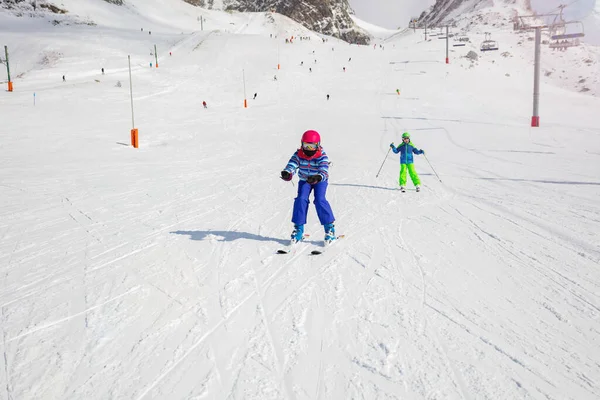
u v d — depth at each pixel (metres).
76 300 3.31
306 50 83.06
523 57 104.31
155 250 4.61
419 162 12.47
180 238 5.09
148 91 46.06
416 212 6.38
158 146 17.31
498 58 97.19
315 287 3.51
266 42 88.19
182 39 91.62
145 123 25.91
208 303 3.23
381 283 3.56
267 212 6.59
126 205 7.07
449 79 60.91
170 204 7.18
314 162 4.67
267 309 3.11
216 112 34.81
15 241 4.98
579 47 110.06
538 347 2.54
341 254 4.39
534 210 6.31
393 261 4.13
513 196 7.41
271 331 2.77
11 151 14.11
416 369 2.31
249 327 2.84
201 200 7.53
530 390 2.13
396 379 2.23
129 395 2.13
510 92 55.56
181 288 3.54
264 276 3.79
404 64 72.69
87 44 81.88
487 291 3.38
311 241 4.94
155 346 2.60
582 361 2.39
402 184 8.17
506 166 11.15
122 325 2.88
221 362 2.42
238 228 5.59
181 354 2.51
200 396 2.11
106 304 3.23
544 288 3.42
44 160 12.45
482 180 9.25
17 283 3.68
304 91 51.03
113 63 68.44
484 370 2.30
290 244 4.76
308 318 2.95
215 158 14.17
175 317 3.00
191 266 4.08
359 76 62.03
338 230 5.41
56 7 124.19
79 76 58.09
